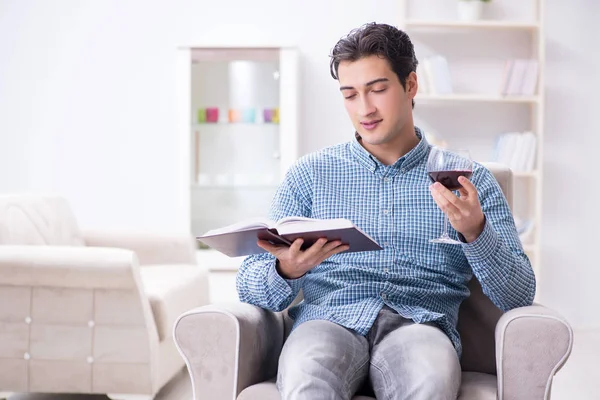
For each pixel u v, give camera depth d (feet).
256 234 5.41
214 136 15.01
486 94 15.47
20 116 15.65
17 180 15.71
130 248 12.19
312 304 6.28
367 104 6.10
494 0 15.43
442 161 5.64
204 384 5.64
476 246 5.74
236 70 14.89
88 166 15.67
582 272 15.74
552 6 15.48
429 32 15.46
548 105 15.55
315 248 5.39
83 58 15.60
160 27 15.57
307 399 5.07
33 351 9.18
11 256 8.96
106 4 15.55
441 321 6.03
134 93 15.61
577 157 15.62
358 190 6.40
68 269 8.88
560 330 5.45
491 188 6.38
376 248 5.47
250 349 5.75
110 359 9.11
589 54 15.53
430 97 14.67
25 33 15.57
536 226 14.79
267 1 15.56
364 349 5.82
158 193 15.69
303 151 15.62
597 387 11.05
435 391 5.14
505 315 5.74
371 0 15.53
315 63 15.56
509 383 5.52
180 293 10.37
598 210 15.70
